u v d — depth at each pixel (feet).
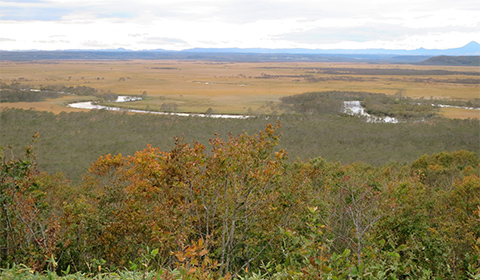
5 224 30.04
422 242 30.12
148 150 30.25
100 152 194.59
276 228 30.22
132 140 230.07
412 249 27.76
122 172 36.63
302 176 34.14
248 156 24.75
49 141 217.77
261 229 30.35
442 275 25.40
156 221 27.71
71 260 28.66
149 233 28.50
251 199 25.79
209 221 28.48
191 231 25.00
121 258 30.01
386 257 20.65
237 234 30.12
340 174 48.62
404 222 32.27
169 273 17.10
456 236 34.83
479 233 34.19
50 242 26.23
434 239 30.12
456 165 107.55
